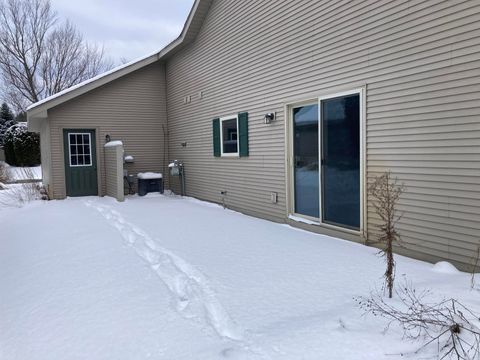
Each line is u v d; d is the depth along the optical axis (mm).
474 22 3941
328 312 3143
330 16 5879
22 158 21484
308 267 4363
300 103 6730
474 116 3990
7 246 5891
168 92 12680
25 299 3734
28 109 10781
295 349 2578
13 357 2711
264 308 3277
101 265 4648
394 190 4430
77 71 28281
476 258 4023
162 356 2594
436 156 4387
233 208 9047
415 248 4688
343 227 5867
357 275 4047
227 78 9086
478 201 3994
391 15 4859
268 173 7660
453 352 2414
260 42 7734
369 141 5258
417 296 3295
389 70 4918
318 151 6309
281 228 6758
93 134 12039
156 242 5695
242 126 8422
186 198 11375
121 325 3064
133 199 11273
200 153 10695
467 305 3062
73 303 3549
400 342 2602
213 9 9594
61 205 10133
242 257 4828
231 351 2596
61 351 2730
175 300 3561
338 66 5766
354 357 2459
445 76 4246
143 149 12617
